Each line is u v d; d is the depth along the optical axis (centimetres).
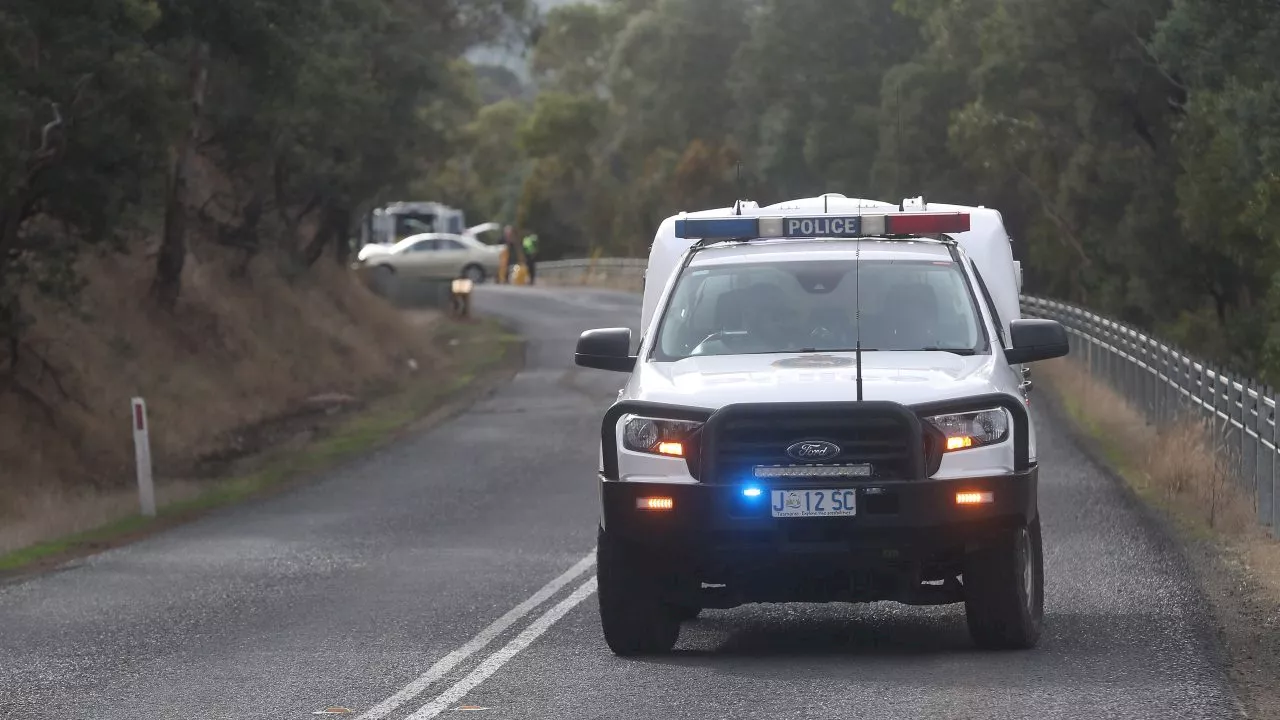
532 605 3784
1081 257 13400
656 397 2970
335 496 6575
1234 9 8731
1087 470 6116
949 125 14350
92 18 7712
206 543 5331
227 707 2784
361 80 13212
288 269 14938
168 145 8475
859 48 19938
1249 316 11131
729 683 2808
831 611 3600
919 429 2853
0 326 9100
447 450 8094
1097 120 12494
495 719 2603
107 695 2939
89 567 4844
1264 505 4591
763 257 3412
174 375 11250
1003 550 2931
